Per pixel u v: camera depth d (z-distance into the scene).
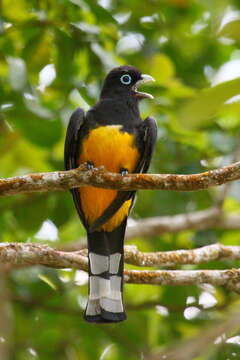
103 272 9.00
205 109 4.08
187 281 9.15
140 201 13.04
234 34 4.23
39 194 12.28
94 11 10.91
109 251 9.11
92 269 8.95
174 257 9.47
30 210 12.26
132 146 9.09
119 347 12.46
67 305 12.33
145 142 9.34
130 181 7.62
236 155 12.55
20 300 11.93
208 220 12.54
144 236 12.47
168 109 11.93
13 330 11.87
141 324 12.20
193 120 4.10
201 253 9.59
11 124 11.82
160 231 12.49
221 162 12.66
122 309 8.80
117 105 9.46
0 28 11.20
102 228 9.17
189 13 13.30
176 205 12.59
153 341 12.16
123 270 9.05
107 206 9.24
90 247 9.10
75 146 9.20
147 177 7.63
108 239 9.17
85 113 9.34
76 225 14.03
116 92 9.98
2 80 11.61
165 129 12.38
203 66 14.05
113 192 9.02
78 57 11.95
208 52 13.95
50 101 12.56
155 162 12.67
